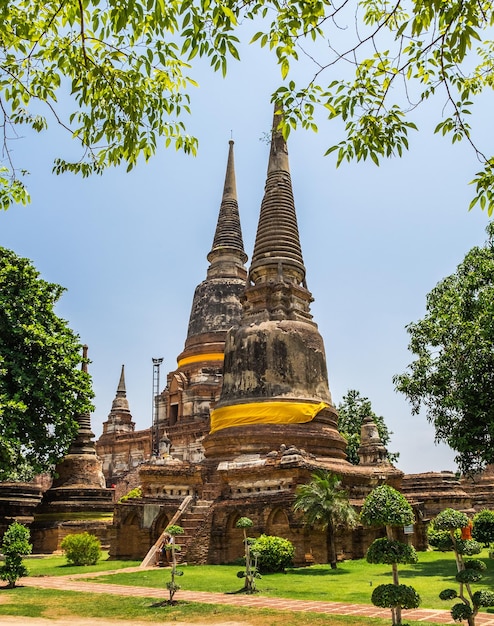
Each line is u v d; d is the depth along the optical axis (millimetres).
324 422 33750
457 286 29031
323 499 24719
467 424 26484
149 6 9148
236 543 27797
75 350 34938
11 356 31719
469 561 12359
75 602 18031
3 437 29219
